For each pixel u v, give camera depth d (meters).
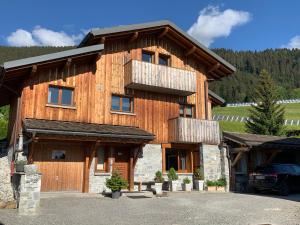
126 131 17.06
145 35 20.38
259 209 12.23
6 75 15.21
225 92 125.88
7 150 19.23
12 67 14.55
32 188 11.05
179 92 20.39
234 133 23.22
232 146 21.88
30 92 15.96
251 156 22.81
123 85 18.97
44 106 16.25
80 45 18.88
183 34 20.67
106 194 16.06
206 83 22.42
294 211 11.75
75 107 17.09
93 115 17.64
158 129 19.78
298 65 182.50
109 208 12.14
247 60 191.00
